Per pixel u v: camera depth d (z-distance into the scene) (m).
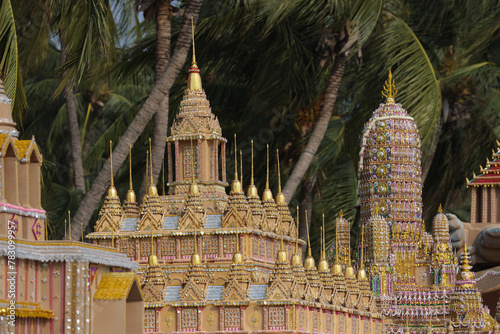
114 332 24.81
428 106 53.75
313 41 54.69
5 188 23.88
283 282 30.53
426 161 56.75
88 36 40.88
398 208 41.16
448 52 63.88
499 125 63.22
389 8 60.88
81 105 78.19
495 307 44.06
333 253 41.94
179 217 33.22
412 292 39.66
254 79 55.72
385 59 54.88
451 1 61.41
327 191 58.09
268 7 50.44
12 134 24.86
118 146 42.81
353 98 60.50
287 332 30.00
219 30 52.78
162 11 45.34
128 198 35.69
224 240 32.28
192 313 30.84
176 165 35.06
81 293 24.02
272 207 34.47
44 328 23.89
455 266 40.19
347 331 34.72
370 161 41.84
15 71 35.56
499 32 63.91
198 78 35.97
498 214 48.03
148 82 71.38
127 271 26.86
